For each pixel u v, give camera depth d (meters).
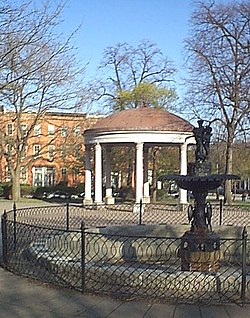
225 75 33.75
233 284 7.63
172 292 7.67
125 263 10.66
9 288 7.90
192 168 10.16
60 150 47.59
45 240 10.86
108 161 33.91
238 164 46.53
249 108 33.12
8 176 54.28
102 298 7.34
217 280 7.69
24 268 9.20
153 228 13.62
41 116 41.28
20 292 7.66
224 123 34.38
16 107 38.12
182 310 6.77
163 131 29.66
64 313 6.61
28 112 40.91
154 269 8.27
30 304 7.02
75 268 8.23
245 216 22.53
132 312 6.67
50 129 55.12
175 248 11.55
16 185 41.66
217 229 13.96
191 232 9.89
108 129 30.34
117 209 28.11
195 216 10.03
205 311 6.73
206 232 9.88
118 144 31.66
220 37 33.81
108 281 8.02
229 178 9.53
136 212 25.95
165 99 46.41
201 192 10.11
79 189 50.00
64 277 8.37
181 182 9.95
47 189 49.16
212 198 47.22
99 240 10.82
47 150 50.78
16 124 42.16
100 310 6.75
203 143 10.10
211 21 33.88
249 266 10.36
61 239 10.41
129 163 47.44
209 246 9.54
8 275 8.75
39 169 61.59
